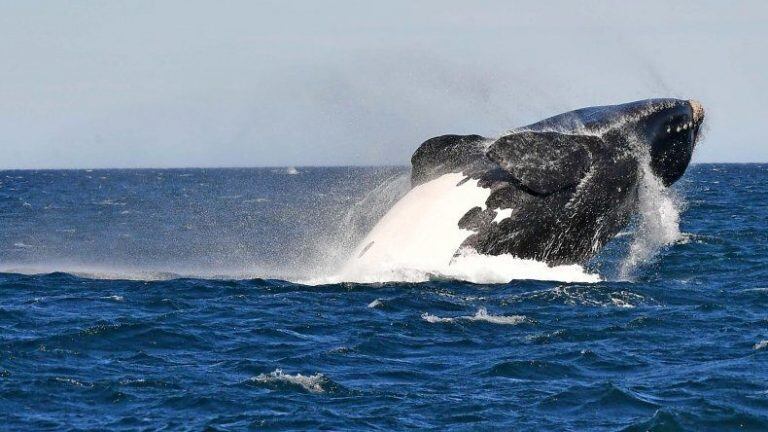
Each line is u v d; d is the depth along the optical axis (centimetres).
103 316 8388
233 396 6144
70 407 5956
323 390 6309
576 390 6319
